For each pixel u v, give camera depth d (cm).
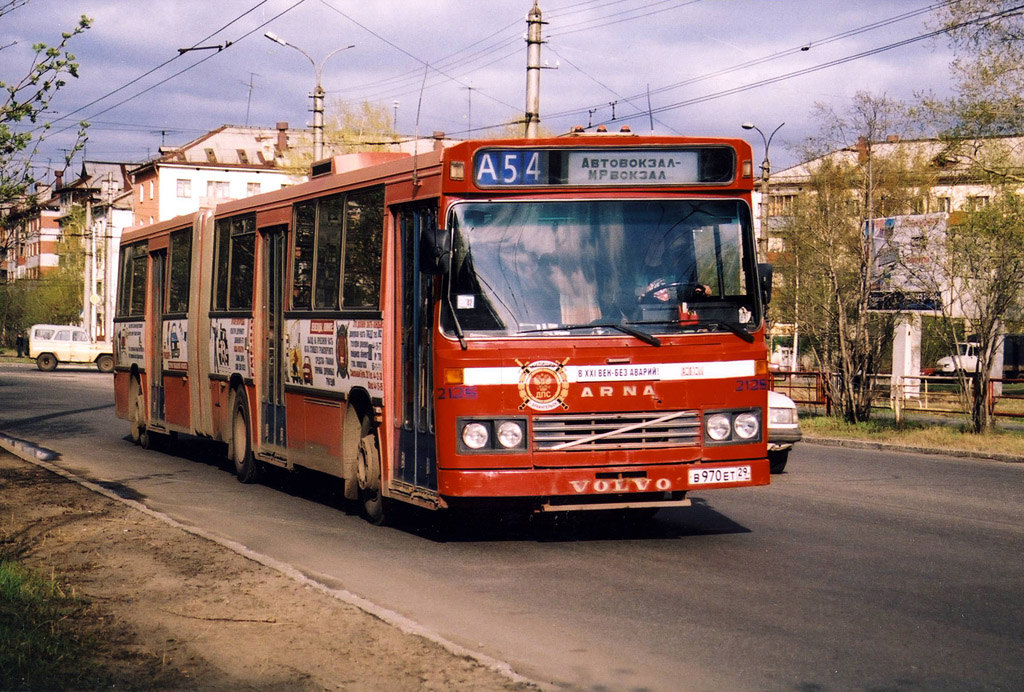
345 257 1162
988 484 1517
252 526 1130
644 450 923
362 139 5362
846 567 905
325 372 1203
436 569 905
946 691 579
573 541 1036
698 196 962
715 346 942
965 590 818
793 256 2806
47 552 928
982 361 2236
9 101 1212
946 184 2417
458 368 915
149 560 888
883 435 2253
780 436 1622
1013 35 2142
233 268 1520
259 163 9000
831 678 603
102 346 5522
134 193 9212
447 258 907
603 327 930
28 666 589
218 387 1576
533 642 679
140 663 608
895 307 2441
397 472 1042
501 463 910
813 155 2680
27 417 2670
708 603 778
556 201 942
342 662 609
